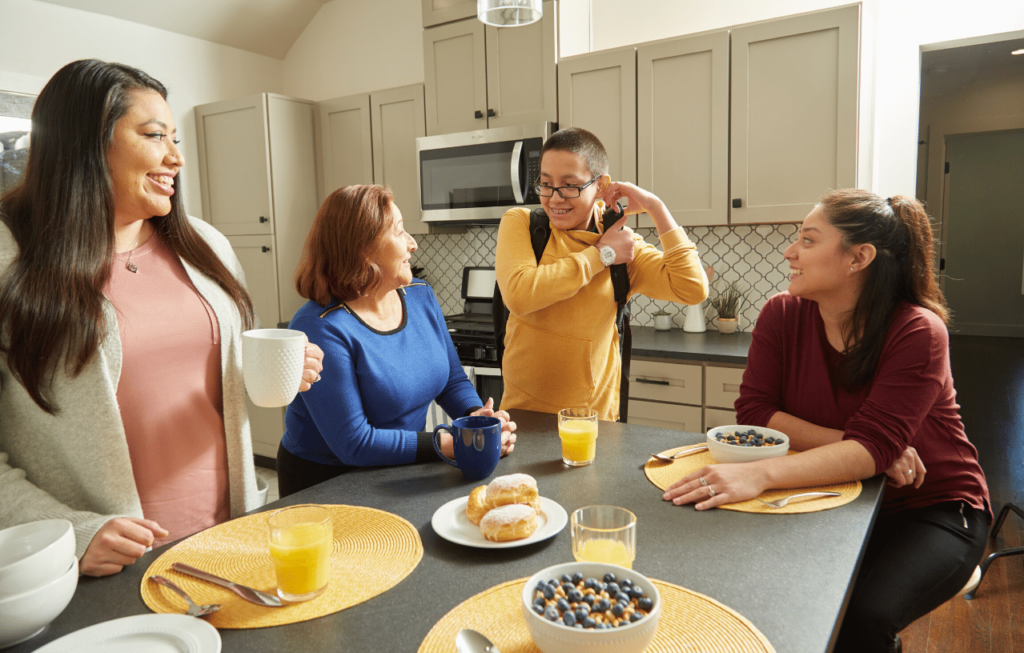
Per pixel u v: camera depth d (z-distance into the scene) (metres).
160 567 0.84
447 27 3.30
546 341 1.67
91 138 0.95
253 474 1.25
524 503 0.95
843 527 0.94
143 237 1.14
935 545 1.28
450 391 1.54
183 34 3.84
